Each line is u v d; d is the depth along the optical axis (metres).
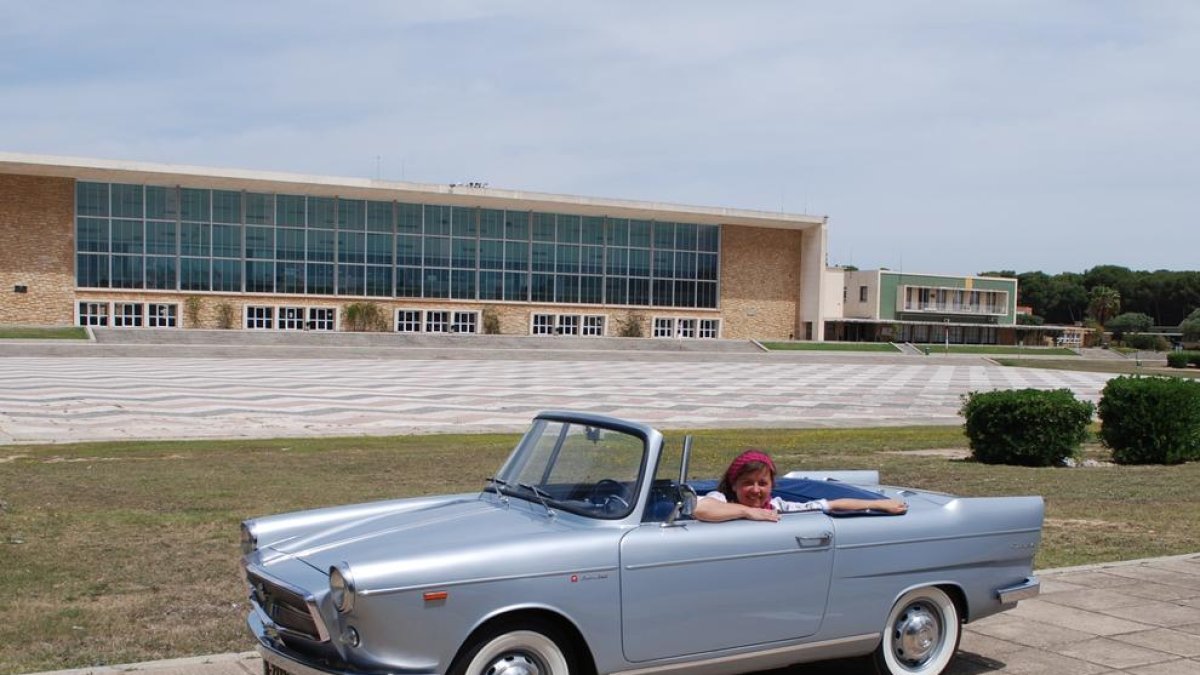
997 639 6.25
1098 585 7.61
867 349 75.69
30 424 19.91
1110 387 16.92
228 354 46.78
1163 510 11.37
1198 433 16.42
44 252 57.66
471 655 4.21
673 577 4.63
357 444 18.08
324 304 65.44
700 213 72.94
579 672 4.56
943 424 25.84
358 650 4.04
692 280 77.25
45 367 35.59
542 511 4.96
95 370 34.88
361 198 66.12
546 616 4.42
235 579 7.41
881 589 5.27
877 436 21.30
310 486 12.11
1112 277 144.00
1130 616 6.77
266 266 64.00
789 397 33.50
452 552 4.24
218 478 12.82
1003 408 16.16
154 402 24.86
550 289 72.62
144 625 6.22
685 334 77.31
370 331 65.94
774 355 63.06
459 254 69.62
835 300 93.00
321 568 4.38
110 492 11.45
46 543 8.51
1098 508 11.49
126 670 5.26
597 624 4.45
